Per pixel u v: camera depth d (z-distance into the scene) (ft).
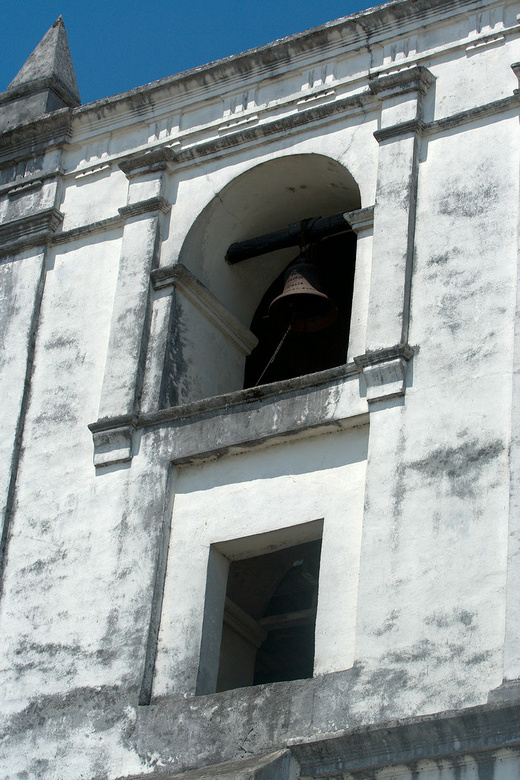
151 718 62.39
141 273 73.92
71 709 64.49
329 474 64.08
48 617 67.36
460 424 61.36
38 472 71.77
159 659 64.03
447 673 56.54
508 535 57.82
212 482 67.00
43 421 73.26
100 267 76.54
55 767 63.41
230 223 75.82
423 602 58.34
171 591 65.26
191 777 57.67
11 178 82.33
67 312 76.13
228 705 61.00
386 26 73.26
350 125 72.23
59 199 79.97
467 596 57.67
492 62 69.77
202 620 63.98
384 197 68.44
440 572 58.65
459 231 66.08
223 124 76.48
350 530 62.13
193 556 65.62
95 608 66.33
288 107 74.90
